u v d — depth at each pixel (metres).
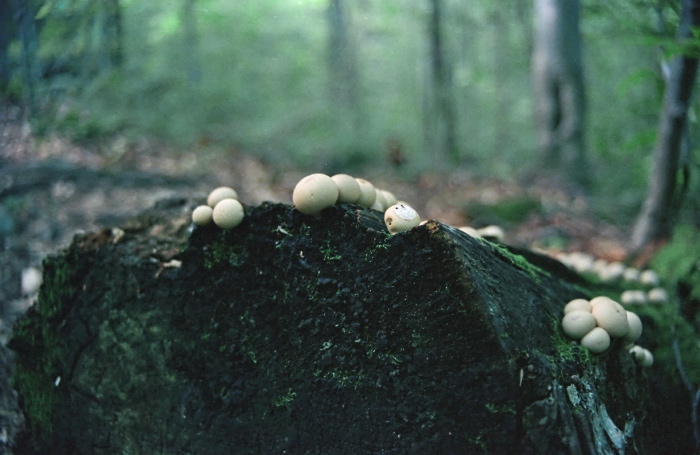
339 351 0.43
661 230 0.80
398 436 0.42
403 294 0.41
